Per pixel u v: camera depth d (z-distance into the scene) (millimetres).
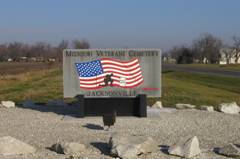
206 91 31453
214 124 14648
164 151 9844
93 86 15523
